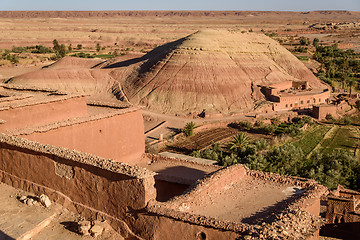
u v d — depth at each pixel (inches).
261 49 3476.9
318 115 2495.1
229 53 3213.6
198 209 412.2
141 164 661.3
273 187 502.3
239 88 2898.6
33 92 829.8
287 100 2679.6
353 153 1856.5
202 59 3034.0
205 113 2578.7
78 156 435.2
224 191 478.9
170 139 2123.5
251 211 414.9
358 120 2490.2
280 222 354.0
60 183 459.8
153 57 3339.1
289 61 3474.4
